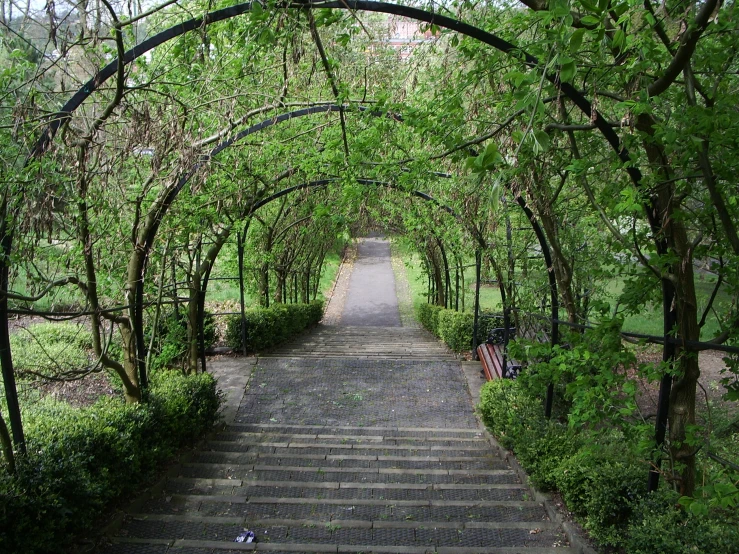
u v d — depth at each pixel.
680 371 3.34
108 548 3.66
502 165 2.45
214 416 6.60
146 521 4.09
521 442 5.05
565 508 4.26
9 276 3.70
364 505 4.45
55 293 5.13
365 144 4.79
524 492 4.75
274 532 3.96
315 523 4.09
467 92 4.92
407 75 5.75
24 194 3.28
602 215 3.71
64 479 3.59
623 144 3.13
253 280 12.55
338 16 3.54
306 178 7.71
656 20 2.77
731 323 3.22
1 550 3.18
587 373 3.76
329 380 8.95
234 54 4.93
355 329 16.34
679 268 3.32
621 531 3.58
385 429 6.87
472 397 8.32
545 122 3.96
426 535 3.93
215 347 10.51
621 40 2.43
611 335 3.48
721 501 2.46
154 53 5.54
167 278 7.65
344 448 6.00
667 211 3.17
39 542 3.32
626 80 3.17
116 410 4.72
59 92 3.61
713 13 2.85
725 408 5.62
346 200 5.60
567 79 2.29
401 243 14.70
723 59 2.94
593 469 3.96
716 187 3.05
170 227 6.07
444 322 12.09
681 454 3.45
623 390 3.43
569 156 4.30
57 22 3.40
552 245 5.17
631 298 3.63
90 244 4.14
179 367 7.36
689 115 2.82
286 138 6.92
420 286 24.47
